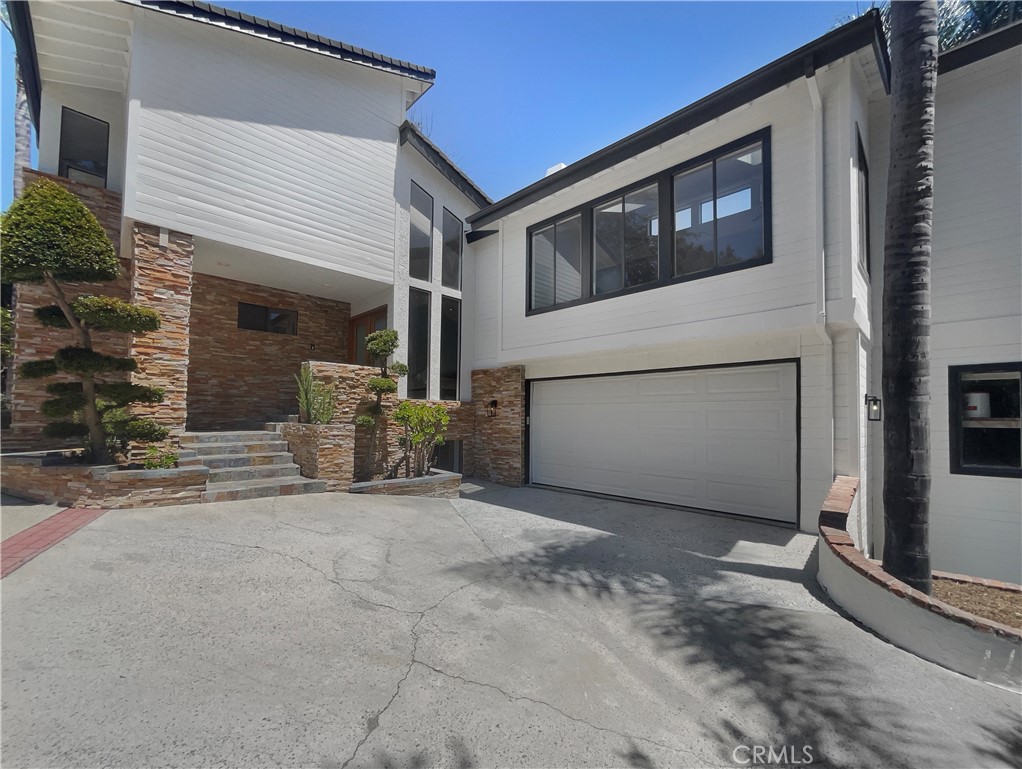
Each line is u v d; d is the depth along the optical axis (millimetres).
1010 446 6434
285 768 2023
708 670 3068
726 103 6516
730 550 5656
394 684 2707
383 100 9914
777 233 6324
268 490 6551
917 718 2658
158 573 3801
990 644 3051
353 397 8578
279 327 10664
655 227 7777
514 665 3016
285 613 3402
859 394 6184
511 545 5668
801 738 2465
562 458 9953
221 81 7648
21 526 4664
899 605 3453
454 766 2145
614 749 2324
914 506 4031
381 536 5422
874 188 7242
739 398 7438
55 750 1991
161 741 2102
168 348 6879
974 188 6621
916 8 4215
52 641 2770
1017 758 2385
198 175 7348
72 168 8031
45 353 7602
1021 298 6305
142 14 6887
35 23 6762
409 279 10305
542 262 9852
